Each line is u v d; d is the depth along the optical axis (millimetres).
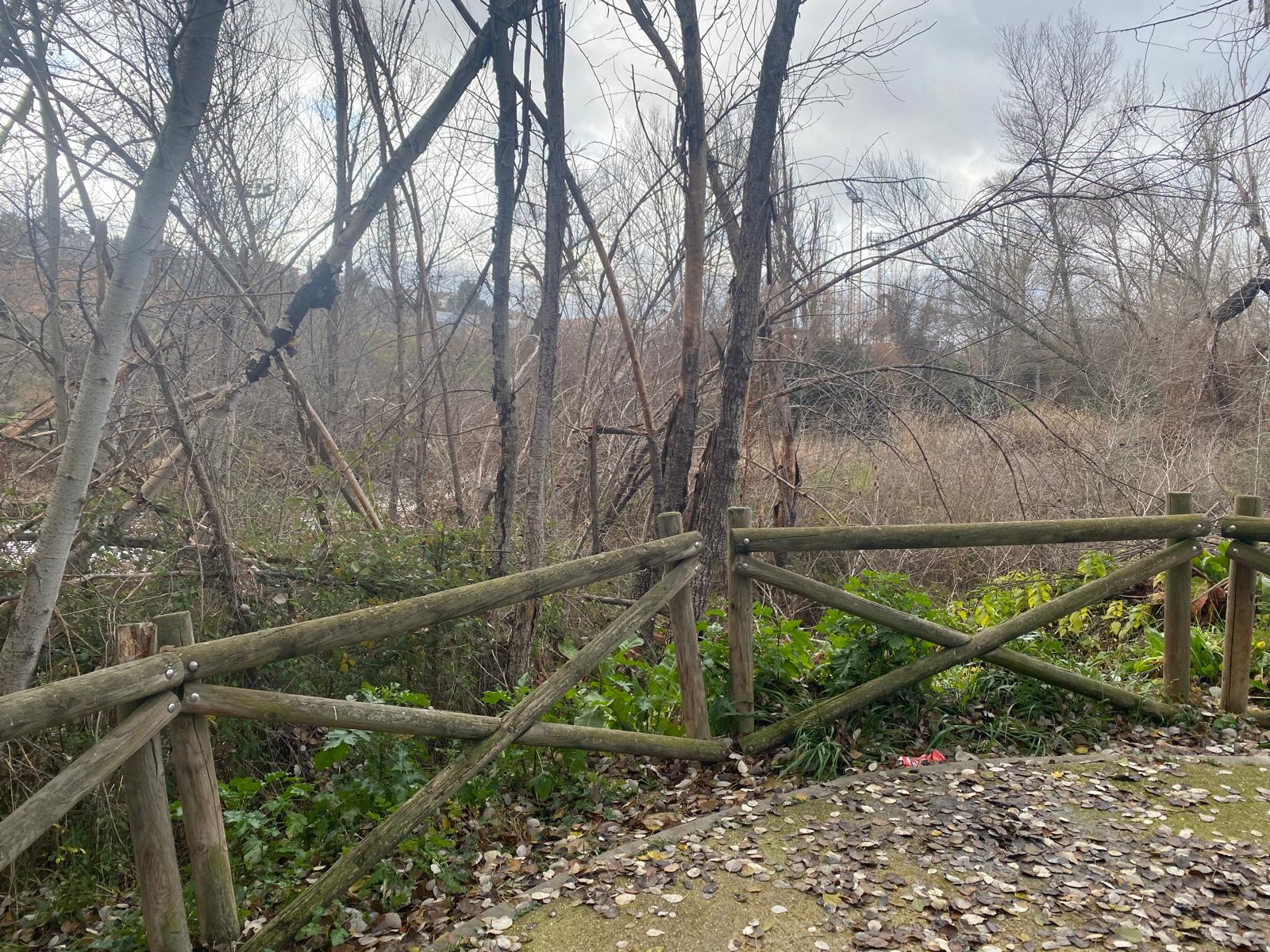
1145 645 5980
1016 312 8242
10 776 4145
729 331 7074
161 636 2520
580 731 3668
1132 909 2848
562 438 9844
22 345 5078
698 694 4191
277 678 5023
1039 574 7770
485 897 3203
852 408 9945
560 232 6012
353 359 12375
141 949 2834
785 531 4258
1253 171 7211
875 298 8977
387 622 2969
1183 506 4703
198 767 2609
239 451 6617
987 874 3105
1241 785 3805
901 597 4766
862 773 4074
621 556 3826
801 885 3086
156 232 3916
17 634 3891
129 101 4844
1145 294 11703
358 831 3660
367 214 5840
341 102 7160
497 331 6098
